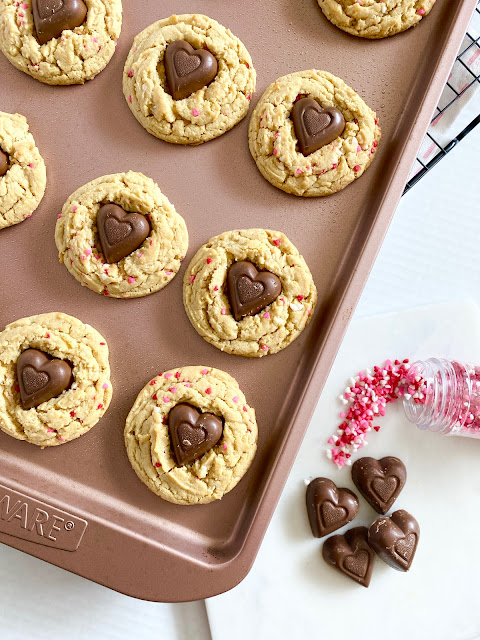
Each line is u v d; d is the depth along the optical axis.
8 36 0.47
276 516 0.56
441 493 0.57
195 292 0.47
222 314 0.47
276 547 0.55
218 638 0.54
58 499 0.46
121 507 0.47
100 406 0.47
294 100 0.48
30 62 0.47
